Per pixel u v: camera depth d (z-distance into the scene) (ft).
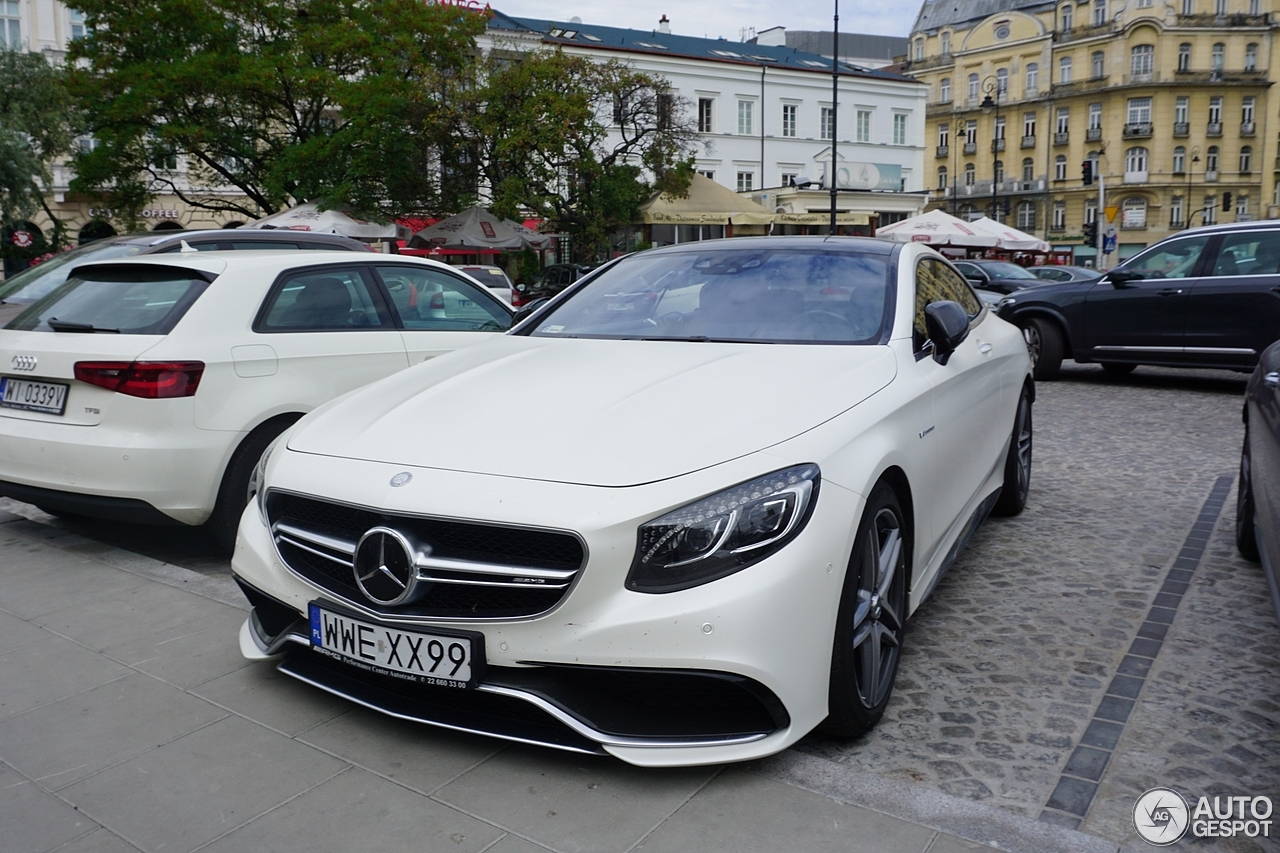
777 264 12.54
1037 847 7.13
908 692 10.05
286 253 15.97
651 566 7.55
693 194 96.73
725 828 7.41
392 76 80.38
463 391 9.86
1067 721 9.34
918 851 7.10
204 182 103.55
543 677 7.83
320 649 8.67
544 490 7.78
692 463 7.90
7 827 7.62
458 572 7.88
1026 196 272.31
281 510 9.23
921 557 10.38
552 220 89.51
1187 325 31.89
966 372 12.31
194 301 14.11
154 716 9.39
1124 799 7.93
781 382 9.37
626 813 7.63
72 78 79.41
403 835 7.41
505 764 8.38
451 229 82.33
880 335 10.93
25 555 14.76
